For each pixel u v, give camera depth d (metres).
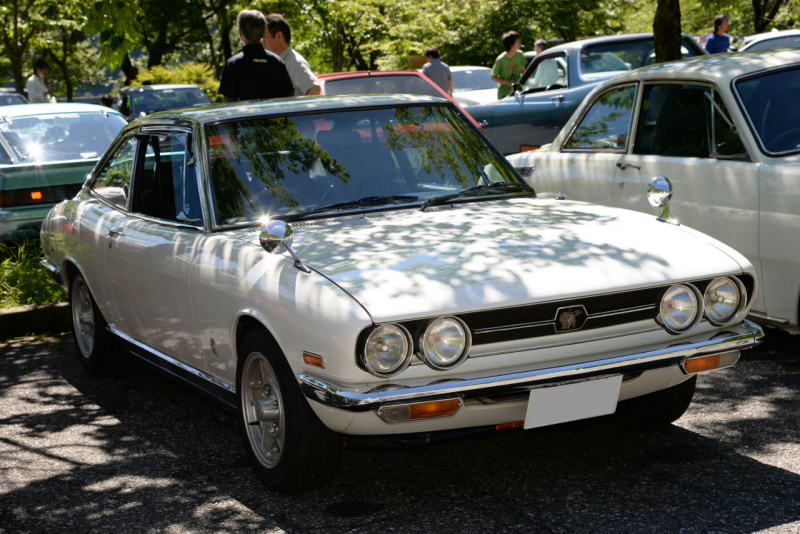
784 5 27.33
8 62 53.56
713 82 6.06
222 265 4.36
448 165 5.14
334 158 4.94
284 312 3.84
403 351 3.58
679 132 6.32
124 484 4.50
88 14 8.23
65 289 6.56
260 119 5.01
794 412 4.98
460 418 3.71
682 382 4.57
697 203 6.05
